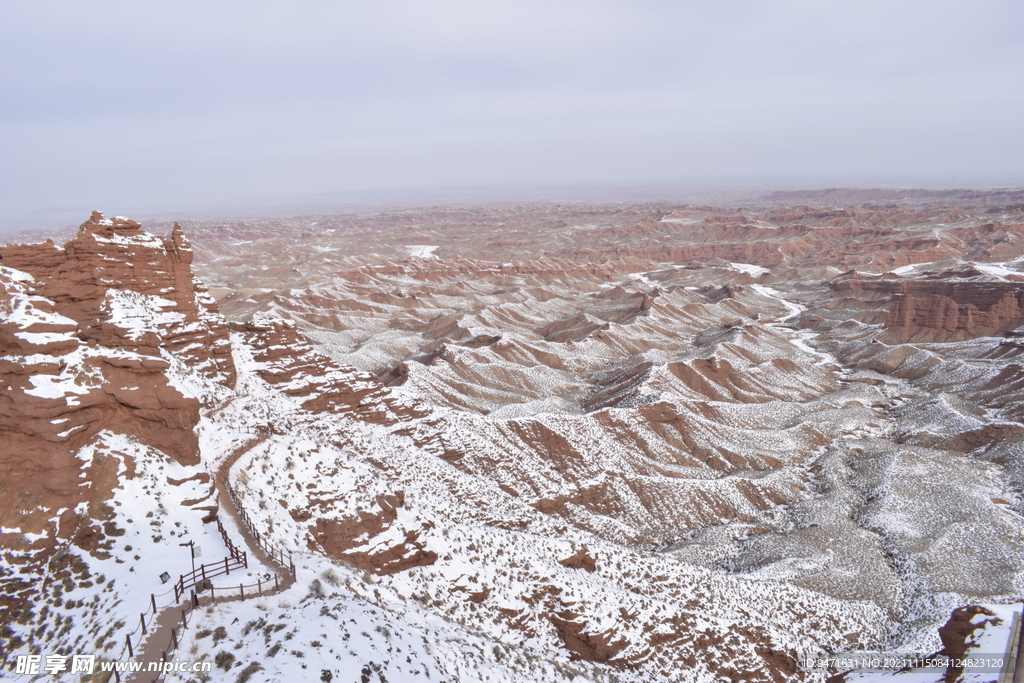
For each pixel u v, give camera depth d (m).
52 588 26.97
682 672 39.75
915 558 60.38
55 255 46.03
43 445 30.27
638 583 48.19
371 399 67.31
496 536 45.41
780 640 45.06
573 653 38.56
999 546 61.97
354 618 26.48
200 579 27.48
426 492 52.94
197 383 51.12
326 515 37.03
